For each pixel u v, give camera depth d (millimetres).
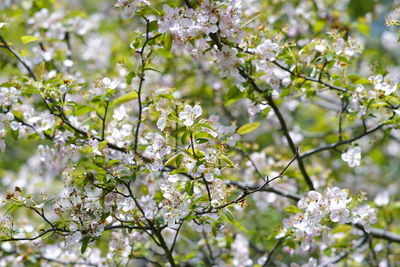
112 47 7508
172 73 6656
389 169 9344
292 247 4277
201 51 3881
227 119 6562
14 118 4441
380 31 8039
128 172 3506
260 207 5984
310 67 4156
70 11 6508
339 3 7410
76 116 4480
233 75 4035
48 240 5262
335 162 7273
